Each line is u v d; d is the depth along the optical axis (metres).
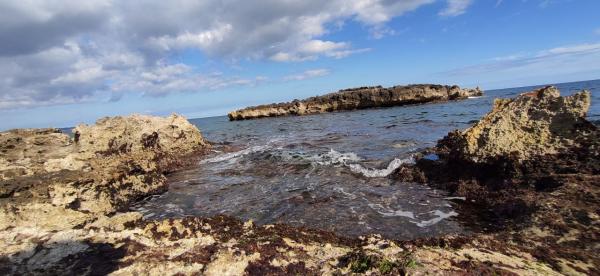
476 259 5.72
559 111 10.72
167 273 5.28
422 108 49.47
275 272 5.27
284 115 67.50
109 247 6.27
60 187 10.66
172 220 7.70
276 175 14.40
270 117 67.94
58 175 11.66
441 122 28.22
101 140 18.89
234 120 73.38
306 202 10.75
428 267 5.16
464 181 11.01
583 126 10.47
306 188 12.21
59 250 6.22
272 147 21.86
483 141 11.21
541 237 7.25
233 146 24.19
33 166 13.29
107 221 7.84
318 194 11.45
